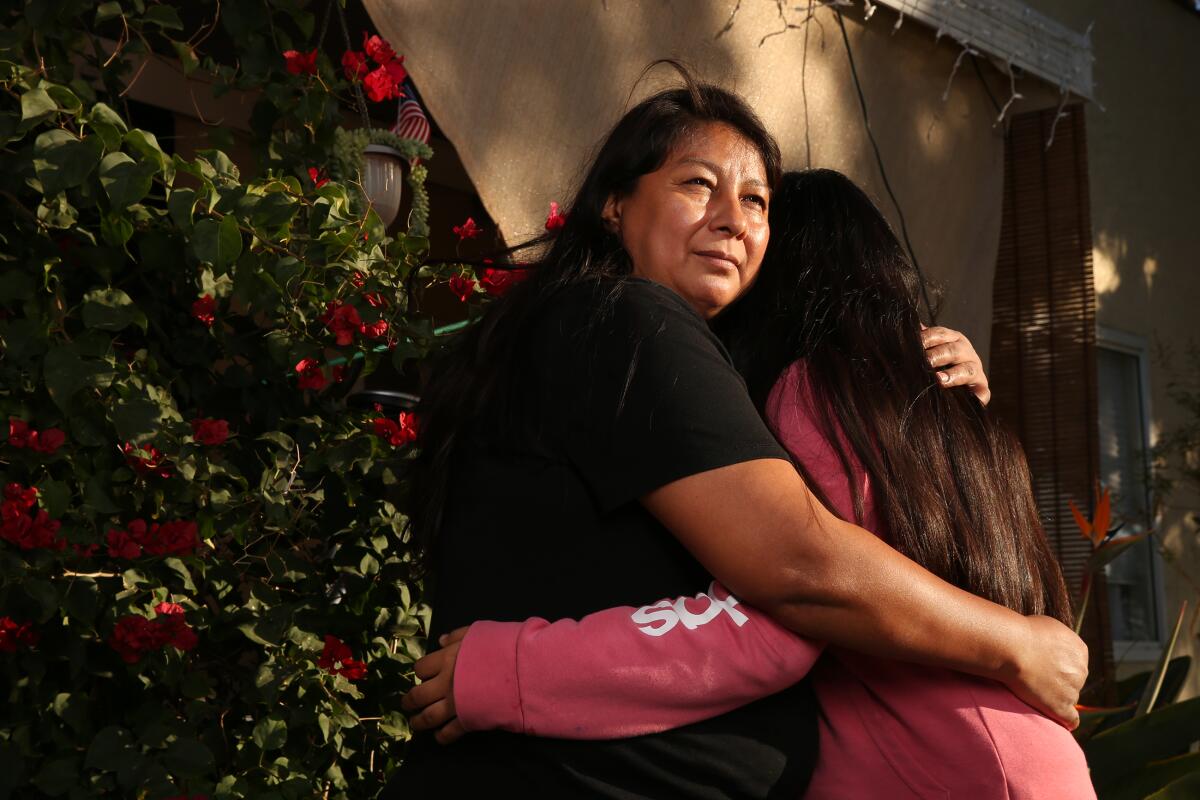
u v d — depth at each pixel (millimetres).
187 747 1750
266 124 2105
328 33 3730
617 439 1099
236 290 1852
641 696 1060
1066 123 4363
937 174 3863
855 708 1234
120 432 1726
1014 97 3928
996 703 1209
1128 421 6684
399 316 1994
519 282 1321
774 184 1358
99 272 1782
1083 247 4320
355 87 2277
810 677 1258
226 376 1952
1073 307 4352
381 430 1967
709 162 1292
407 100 2646
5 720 1695
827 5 3359
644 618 1081
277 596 1924
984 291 4012
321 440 2021
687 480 1072
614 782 1072
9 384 1704
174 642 1706
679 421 1080
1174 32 7336
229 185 1860
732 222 1280
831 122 3473
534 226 2645
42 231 1731
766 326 1411
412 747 1184
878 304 1380
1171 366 6891
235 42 2078
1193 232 7277
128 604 1757
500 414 1181
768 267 1460
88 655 1752
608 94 2834
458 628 1150
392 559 2031
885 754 1214
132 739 1739
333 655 1908
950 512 1253
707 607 1096
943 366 1413
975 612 1148
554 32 2725
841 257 1423
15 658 1686
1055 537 4410
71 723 1706
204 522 1861
